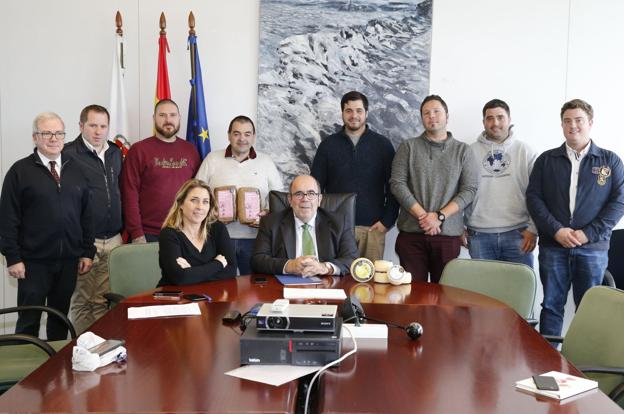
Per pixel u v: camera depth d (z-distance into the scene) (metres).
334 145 4.18
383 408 1.42
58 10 4.48
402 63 4.46
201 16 4.48
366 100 4.12
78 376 1.62
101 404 1.43
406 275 2.90
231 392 1.51
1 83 4.52
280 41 4.46
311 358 1.71
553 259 3.82
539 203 3.84
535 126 4.50
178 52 4.51
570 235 3.68
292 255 3.20
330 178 4.20
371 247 4.09
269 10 4.44
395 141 4.51
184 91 4.53
